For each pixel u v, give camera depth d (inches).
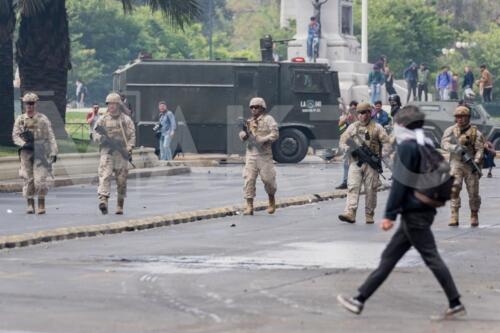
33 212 2486.5
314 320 1254.9
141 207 2647.6
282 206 2711.6
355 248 1892.2
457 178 2234.3
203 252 1836.9
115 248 1889.8
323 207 2694.4
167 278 1553.9
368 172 2304.4
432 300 1384.1
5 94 4143.7
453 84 6427.2
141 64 4525.1
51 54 4200.3
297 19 6840.6
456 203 2246.6
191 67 4512.8
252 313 1295.5
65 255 1798.7
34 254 1811.0
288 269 1641.2
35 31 4190.5
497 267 1680.6
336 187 3147.1
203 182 3496.6
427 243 1273.4
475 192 2234.3
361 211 2581.2
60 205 2704.2
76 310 1311.5
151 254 1811.0
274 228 2219.5
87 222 2293.3
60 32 4207.7
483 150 2237.9
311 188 3193.9
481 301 1389.0
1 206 2677.2
